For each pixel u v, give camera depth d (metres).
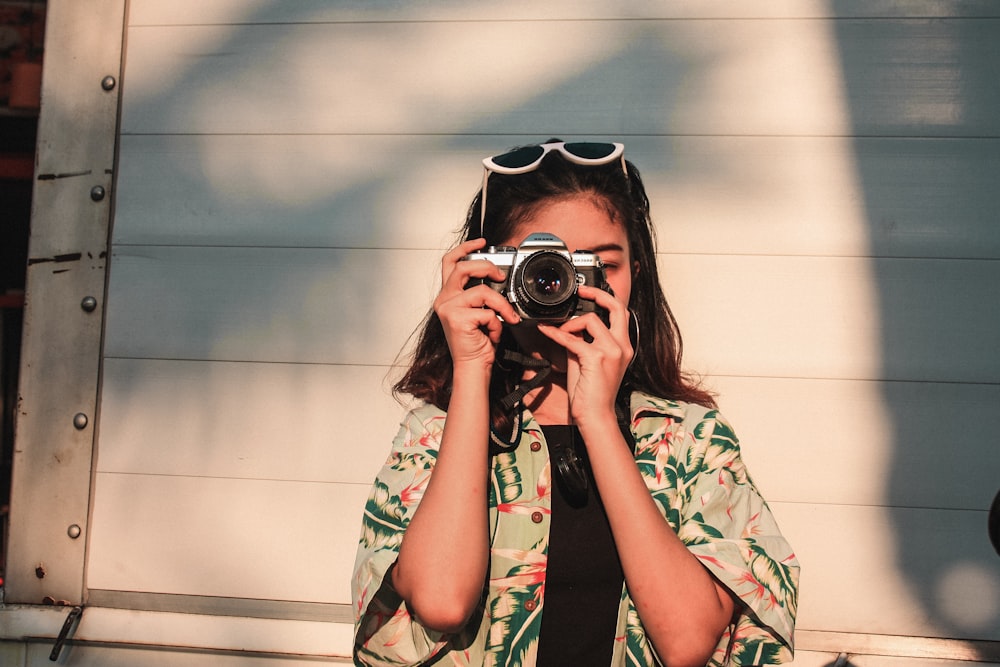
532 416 1.25
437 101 1.92
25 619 1.90
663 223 1.86
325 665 1.86
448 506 1.09
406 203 1.91
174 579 1.89
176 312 1.94
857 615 1.76
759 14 1.87
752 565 1.13
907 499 1.78
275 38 1.96
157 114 1.98
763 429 1.81
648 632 1.09
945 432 1.79
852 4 1.86
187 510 1.90
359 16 1.95
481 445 1.13
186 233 1.96
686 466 1.21
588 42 1.90
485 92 1.91
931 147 1.83
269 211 1.94
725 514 1.18
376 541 1.18
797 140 1.85
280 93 1.96
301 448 1.89
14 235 2.92
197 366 1.93
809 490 1.79
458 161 1.91
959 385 1.79
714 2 1.88
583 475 1.17
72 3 2.01
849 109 1.85
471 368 1.16
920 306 1.81
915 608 1.76
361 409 1.89
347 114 1.94
